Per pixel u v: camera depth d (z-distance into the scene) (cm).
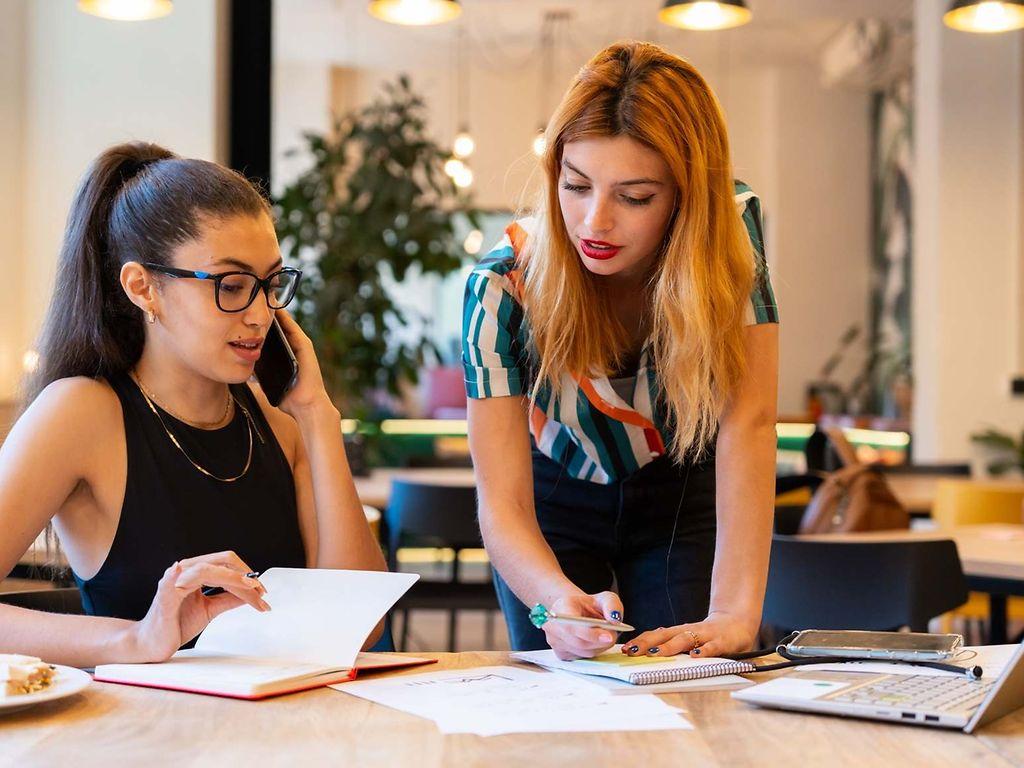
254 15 491
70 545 179
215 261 168
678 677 146
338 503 190
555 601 169
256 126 490
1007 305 760
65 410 172
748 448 188
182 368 181
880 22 975
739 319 185
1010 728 125
